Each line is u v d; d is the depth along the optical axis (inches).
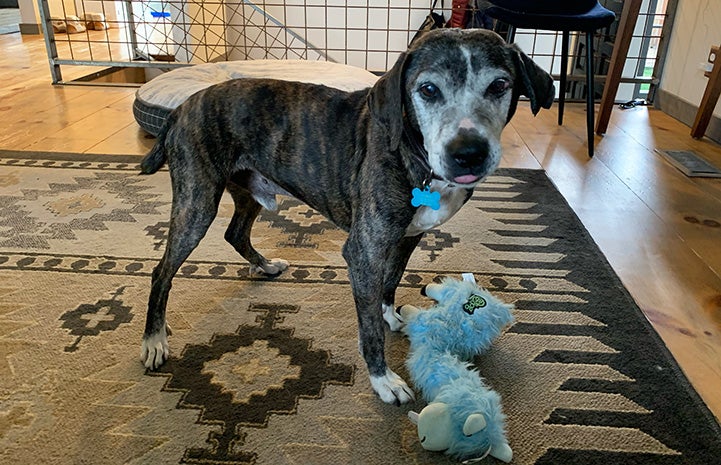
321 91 52.3
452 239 77.9
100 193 88.7
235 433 45.4
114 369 52.1
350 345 56.4
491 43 44.9
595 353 55.8
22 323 57.7
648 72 156.9
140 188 91.0
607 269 70.6
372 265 47.6
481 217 84.2
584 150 113.1
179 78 116.3
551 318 61.2
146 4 185.2
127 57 192.7
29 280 65.2
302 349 55.6
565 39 121.2
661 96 142.9
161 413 47.3
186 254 53.8
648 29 150.1
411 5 190.4
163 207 84.8
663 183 97.8
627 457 44.2
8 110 130.7
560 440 45.7
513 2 101.7
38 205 83.8
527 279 68.6
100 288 64.3
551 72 157.1
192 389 50.0
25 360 52.6
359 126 49.3
